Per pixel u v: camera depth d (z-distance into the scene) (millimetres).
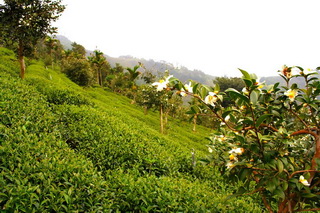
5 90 8055
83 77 28750
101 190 3824
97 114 9562
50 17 13789
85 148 6051
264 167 2543
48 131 6277
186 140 19016
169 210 3717
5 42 13930
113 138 7059
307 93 2512
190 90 2469
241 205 5043
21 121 5867
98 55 46312
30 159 3885
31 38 13820
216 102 2551
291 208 2834
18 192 2895
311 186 2705
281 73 2535
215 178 7094
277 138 2531
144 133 10742
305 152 2873
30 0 13344
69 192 3275
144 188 4109
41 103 8711
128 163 6012
